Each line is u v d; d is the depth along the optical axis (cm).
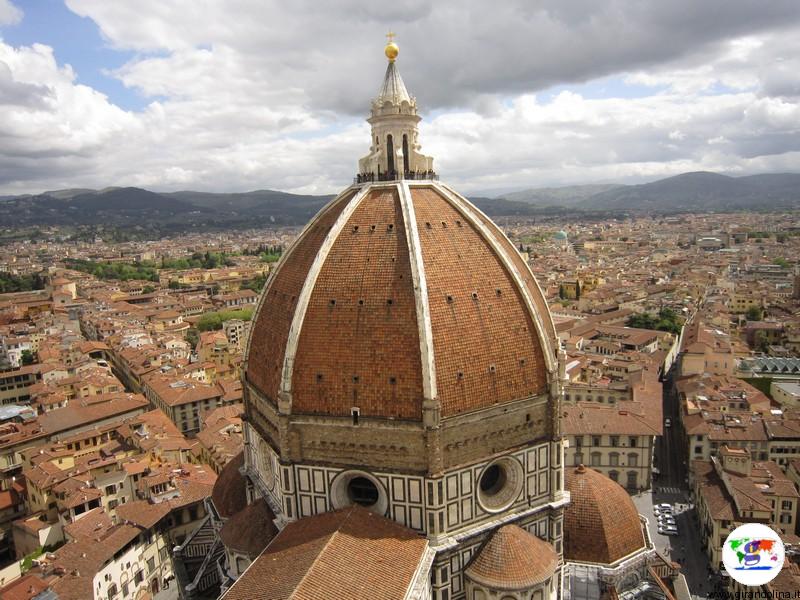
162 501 14412
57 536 15550
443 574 7450
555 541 8294
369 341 7438
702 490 15438
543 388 8019
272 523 8288
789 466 17012
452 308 7519
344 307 7612
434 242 7856
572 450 18138
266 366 8488
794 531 14688
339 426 7544
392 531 7306
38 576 12200
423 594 6762
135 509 14212
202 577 9531
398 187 8338
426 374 7100
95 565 12244
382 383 7362
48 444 19400
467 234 8262
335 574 6366
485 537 7750
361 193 8525
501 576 7319
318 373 7594
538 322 8006
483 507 7769
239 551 8212
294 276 8431
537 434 8069
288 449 7756
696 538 15350
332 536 6831
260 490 9119
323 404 7581
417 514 7450
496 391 7662
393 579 6544
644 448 17725
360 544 6888
